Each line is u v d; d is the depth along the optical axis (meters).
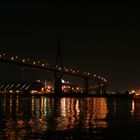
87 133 60.00
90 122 76.50
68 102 179.62
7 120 80.50
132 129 64.56
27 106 138.25
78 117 88.81
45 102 178.38
